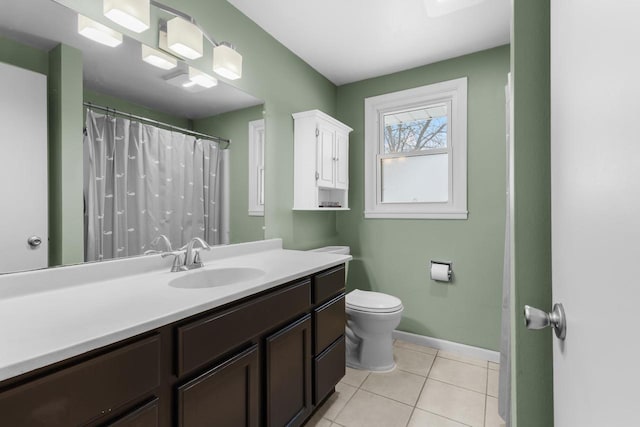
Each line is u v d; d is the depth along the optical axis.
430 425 1.62
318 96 2.74
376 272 2.82
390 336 2.22
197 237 1.59
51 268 1.12
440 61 2.55
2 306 0.94
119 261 1.31
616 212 0.33
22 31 1.08
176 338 0.92
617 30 0.33
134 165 1.41
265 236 2.14
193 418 0.95
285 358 1.36
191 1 1.65
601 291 0.37
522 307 0.66
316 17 2.00
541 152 0.66
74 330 0.76
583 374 0.42
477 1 1.84
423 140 2.71
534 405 0.66
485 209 2.37
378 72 2.75
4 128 1.03
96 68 1.28
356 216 2.93
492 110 2.35
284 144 2.33
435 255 2.56
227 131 1.87
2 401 0.60
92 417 0.72
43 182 1.12
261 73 2.11
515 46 0.67
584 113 0.43
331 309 1.72
